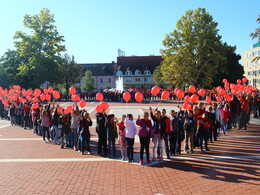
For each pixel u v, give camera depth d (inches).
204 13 1450.5
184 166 315.9
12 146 438.6
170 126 352.5
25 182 263.7
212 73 1487.5
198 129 391.5
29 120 641.0
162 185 253.0
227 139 478.6
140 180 267.3
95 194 232.5
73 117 414.0
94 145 447.8
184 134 397.1
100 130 365.7
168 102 1521.9
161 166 317.1
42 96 561.6
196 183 257.4
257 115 786.8
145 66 3078.2
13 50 1936.5
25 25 1668.3
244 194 229.3
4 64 1932.8
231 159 343.3
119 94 1622.8
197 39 1423.5
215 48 1429.6
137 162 337.1
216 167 309.6
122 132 350.9
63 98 1860.2
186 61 1440.7
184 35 1434.5
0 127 677.9
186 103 411.8
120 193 234.2
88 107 1213.7
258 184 253.3
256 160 337.4
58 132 462.6
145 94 1748.3
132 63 3134.8
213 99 1403.8
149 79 3004.4
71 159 352.5
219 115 502.0
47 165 323.6
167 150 353.7
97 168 310.3
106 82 3393.2
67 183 260.1
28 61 1780.3
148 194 231.6
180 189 242.5
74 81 2298.2
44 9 1710.1
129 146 335.0
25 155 374.3
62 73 1815.9
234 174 283.3
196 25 1449.3
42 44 1707.7
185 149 388.5
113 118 372.8
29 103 677.3
